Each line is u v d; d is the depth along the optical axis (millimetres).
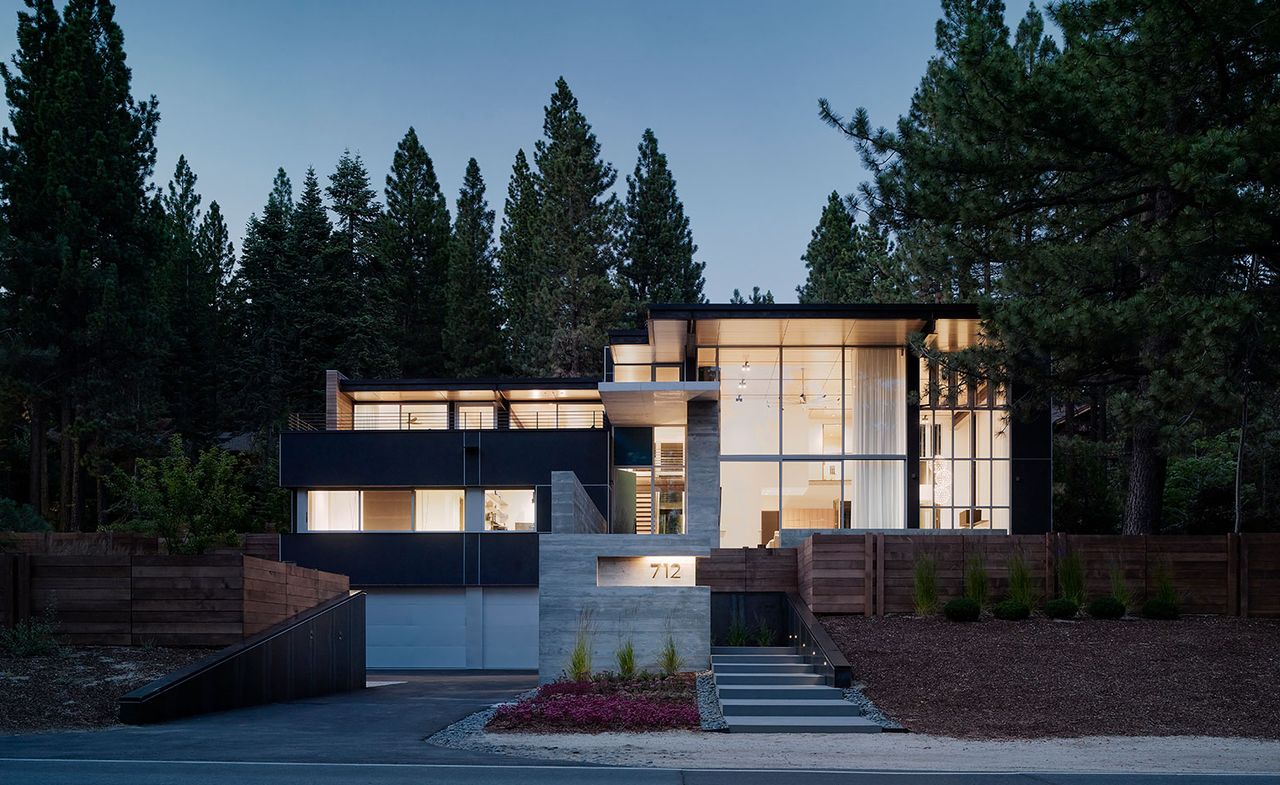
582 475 32969
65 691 14492
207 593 17094
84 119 44562
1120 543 20125
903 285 41031
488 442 33344
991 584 20125
